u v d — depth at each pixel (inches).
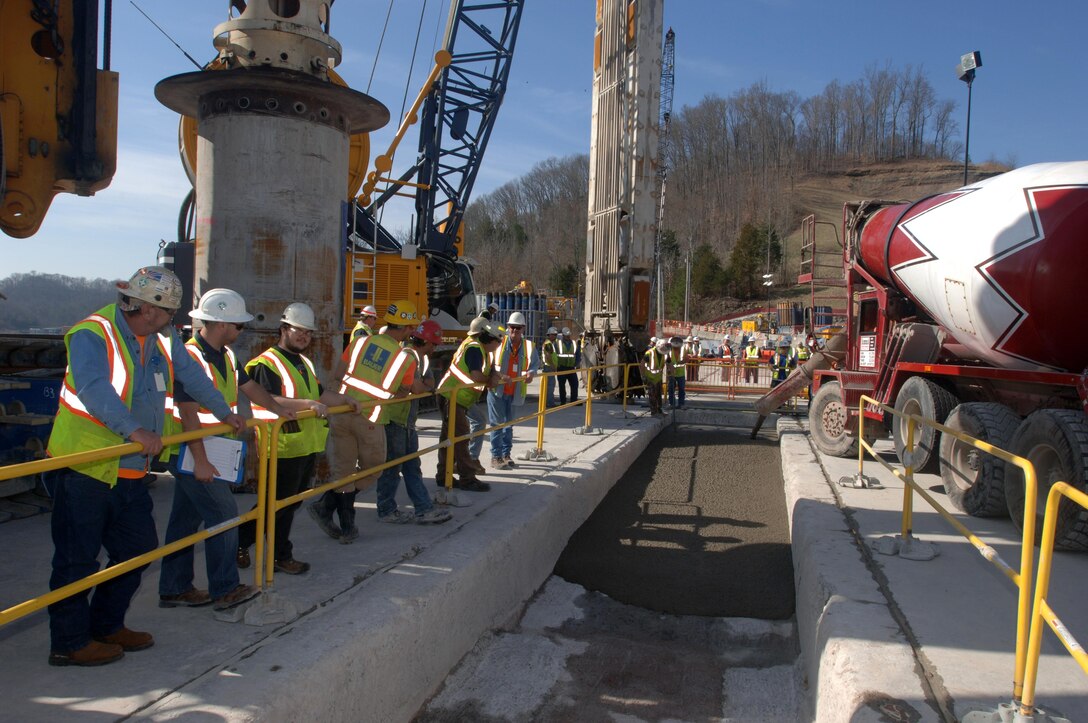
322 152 269.9
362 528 239.8
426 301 603.8
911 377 345.1
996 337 269.6
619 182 704.4
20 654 139.9
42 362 307.7
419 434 458.0
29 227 206.8
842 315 504.7
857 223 409.4
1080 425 221.0
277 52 262.4
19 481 240.8
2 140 182.2
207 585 180.7
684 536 319.0
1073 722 126.9
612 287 715.4
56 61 207.2
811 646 189.8
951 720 128.6
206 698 123.6
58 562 132.0
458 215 843.4
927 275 309.7
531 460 370.3
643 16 668.7
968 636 162.9
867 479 326.3
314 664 138.3
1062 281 240.1
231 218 263.0
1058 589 193.5
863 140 5910.4
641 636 230.4
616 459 408.2
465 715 176.4
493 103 839.1
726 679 201.0
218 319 163.5
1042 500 233.8
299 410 182.5
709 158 5349.4
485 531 236.2
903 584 195.9
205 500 157.9
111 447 121.4
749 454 501.7
